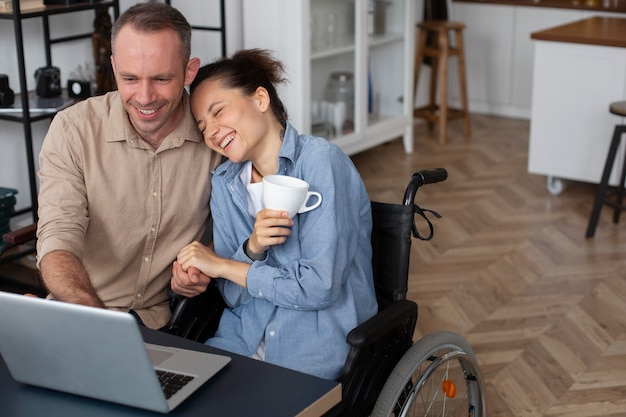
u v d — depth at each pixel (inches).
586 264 143.9
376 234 76.2
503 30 238.8
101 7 131.9
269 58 73.9
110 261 78.4
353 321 70.2
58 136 75.0
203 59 173.0
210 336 78.7
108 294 79.4
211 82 71.2
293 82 172.7
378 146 216.5
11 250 128.6
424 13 221.6
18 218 142.8
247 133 71.1
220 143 71.7
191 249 71.9
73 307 48.2
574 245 152.4
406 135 208.8
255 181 75.4
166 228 78.3
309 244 68.0
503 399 103.5
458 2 243.1
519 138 223.6
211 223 80.2
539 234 157.6
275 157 72.9
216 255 71.9
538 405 102.3
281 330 70.1
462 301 130.2
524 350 115.3
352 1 183.5
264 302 72.0
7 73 137.5
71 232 71.5
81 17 148.5
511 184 186.7
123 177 76.1
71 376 51.5
